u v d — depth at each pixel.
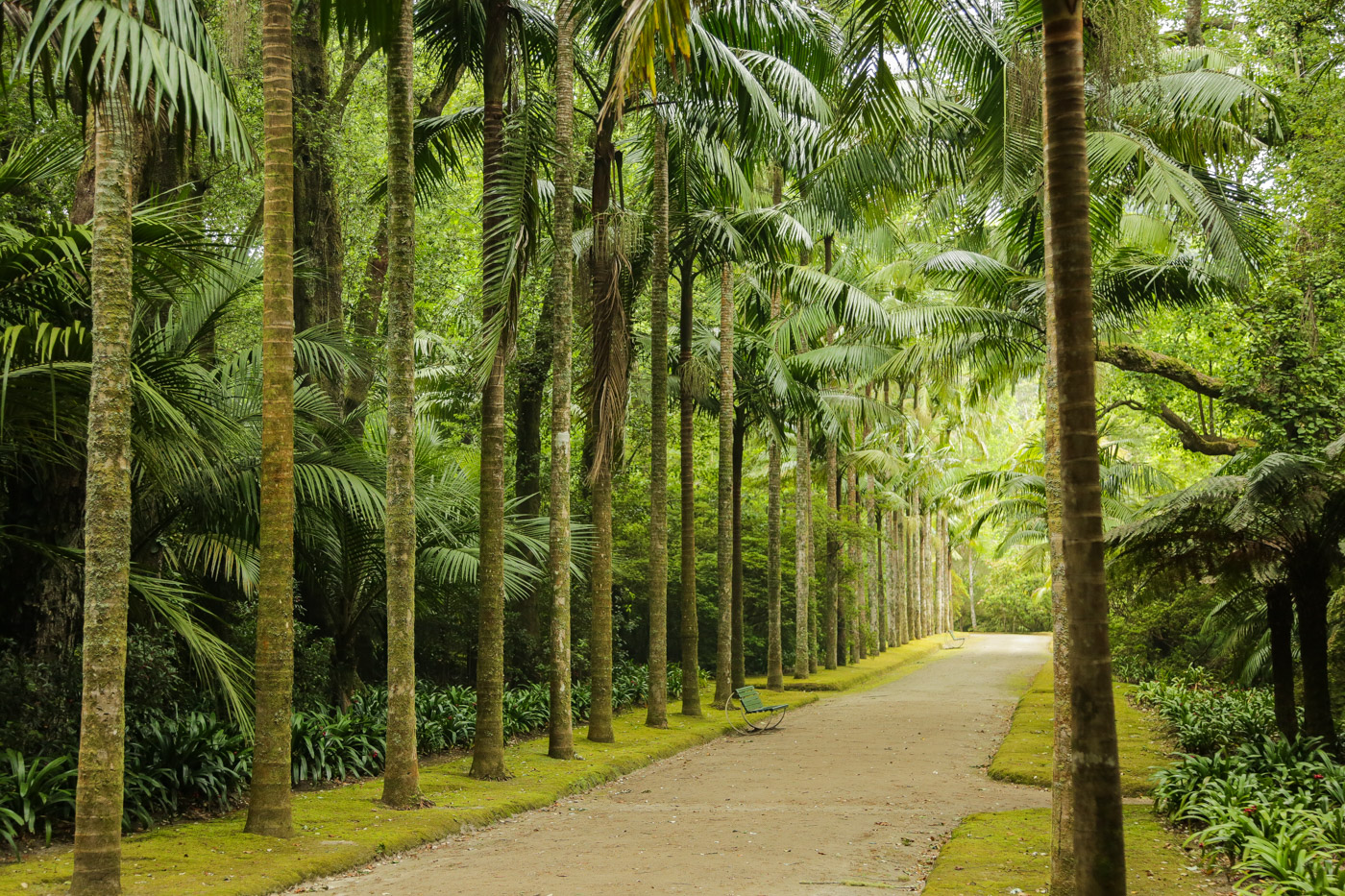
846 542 34.94
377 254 19.06
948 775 13.17
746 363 24.47
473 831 9.52
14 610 9.45
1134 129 13.30
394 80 10.36
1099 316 18.00
